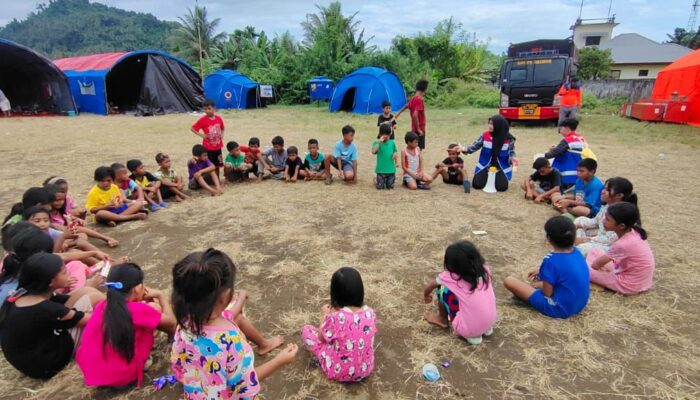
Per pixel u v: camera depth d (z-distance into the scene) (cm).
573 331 303
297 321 318
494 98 2247
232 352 203
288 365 273
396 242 454
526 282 370
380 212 548
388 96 1881
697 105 1296
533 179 616
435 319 312
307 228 494
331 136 1227
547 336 298
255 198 613
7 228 327
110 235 482
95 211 504
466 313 281
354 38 2888
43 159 871
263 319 321
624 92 2281
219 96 2314
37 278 246
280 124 1519
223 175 727
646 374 262
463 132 1277
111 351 240
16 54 1677
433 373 262
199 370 204
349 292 251
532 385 254
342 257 419
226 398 208
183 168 805
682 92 1404
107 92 2025
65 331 267
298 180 718
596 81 2355
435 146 1055
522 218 525
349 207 570
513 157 641
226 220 525
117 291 244
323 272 389
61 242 377
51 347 258
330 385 256
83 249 417
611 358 276
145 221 524
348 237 468
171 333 280
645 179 704
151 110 1889
